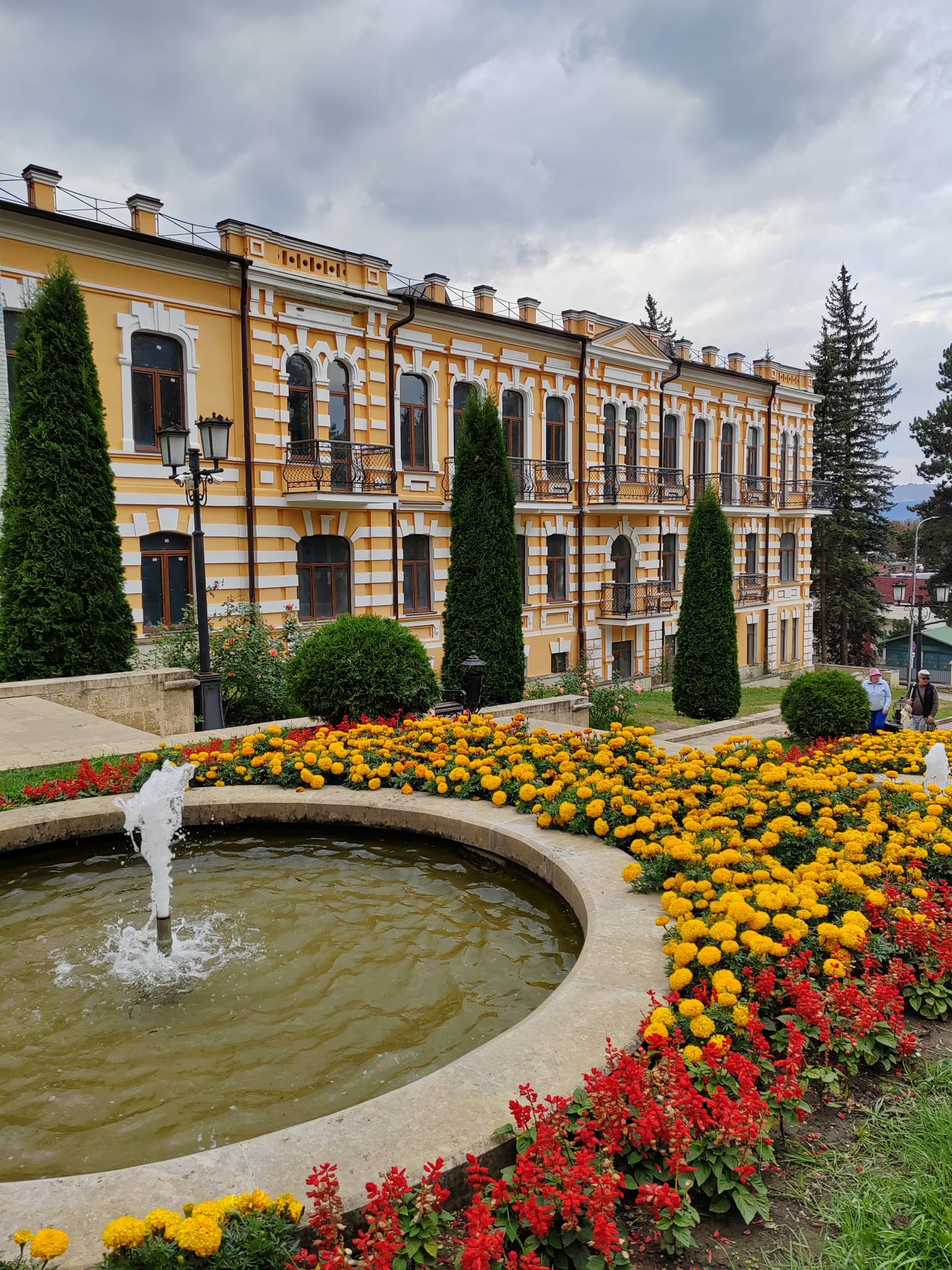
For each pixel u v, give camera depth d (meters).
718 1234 2.87
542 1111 3.01
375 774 7.93
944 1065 3.72
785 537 36.72
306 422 18.80
